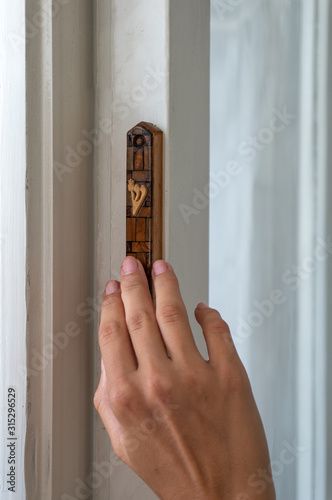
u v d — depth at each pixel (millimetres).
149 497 606
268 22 903
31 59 542
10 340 560
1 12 539
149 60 580
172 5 577
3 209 552
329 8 897
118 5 592
